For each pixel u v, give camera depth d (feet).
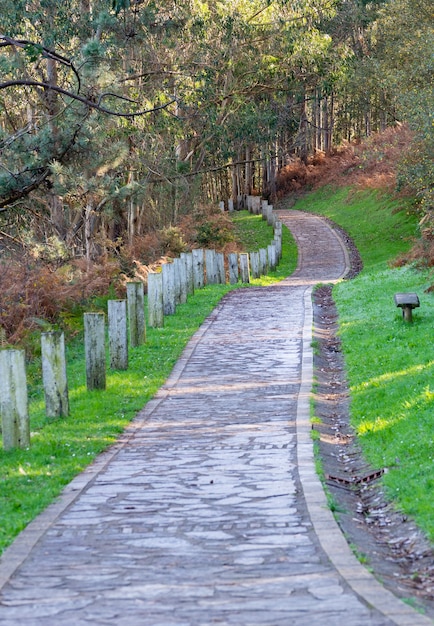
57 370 40.65
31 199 102.89
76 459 32.48
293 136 220.84
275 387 46.14
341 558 20.03
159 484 28.35
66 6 100.58
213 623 16.26
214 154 163.32
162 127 118.42
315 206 204.64
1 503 26.73
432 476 26.86
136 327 60.64
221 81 137.69
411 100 109.81
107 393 46.03
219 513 24.57
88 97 85.81
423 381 40.40
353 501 27.25
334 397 44.19
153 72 112.06
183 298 82.69
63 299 70.38
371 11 194.80
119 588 18.63
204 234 143.23
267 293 89.45
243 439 34.88
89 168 91.30
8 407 34.65
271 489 26.96
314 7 135.33
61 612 17.30
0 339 61.57
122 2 79.05
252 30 128.67
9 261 73.97
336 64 139.23
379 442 33.24
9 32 95.30
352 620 16.10
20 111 125.49
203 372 51.52
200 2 112.37
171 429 37.83
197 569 19.77
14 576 19.85
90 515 24.98
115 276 85.51
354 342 56.75
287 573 19.13
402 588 18.81
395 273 90.43
